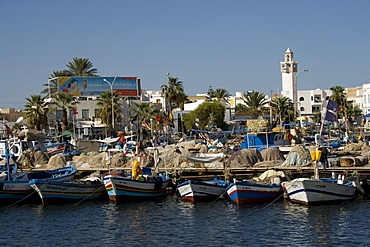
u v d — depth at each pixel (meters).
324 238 27.52
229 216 33.34
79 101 97.56
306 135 86.06
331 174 42.19
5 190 38.84
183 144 64.44
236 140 75.12
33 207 38.22
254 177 43.34
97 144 66.00
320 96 142.12
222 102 120.81
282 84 138.12
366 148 60.94
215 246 26.78
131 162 51.09
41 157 58.06
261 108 108.31
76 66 112.81
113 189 38.38
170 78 104.75
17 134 64.94
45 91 112.94
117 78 105.25
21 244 28.39
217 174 44.66
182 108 117.31
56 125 88.88
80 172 48.06
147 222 32.59
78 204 39.00
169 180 43.16
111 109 91.88
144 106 93.50
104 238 29.16
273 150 50.31
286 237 27.95
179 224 31.73
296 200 36.03
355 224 30.19
